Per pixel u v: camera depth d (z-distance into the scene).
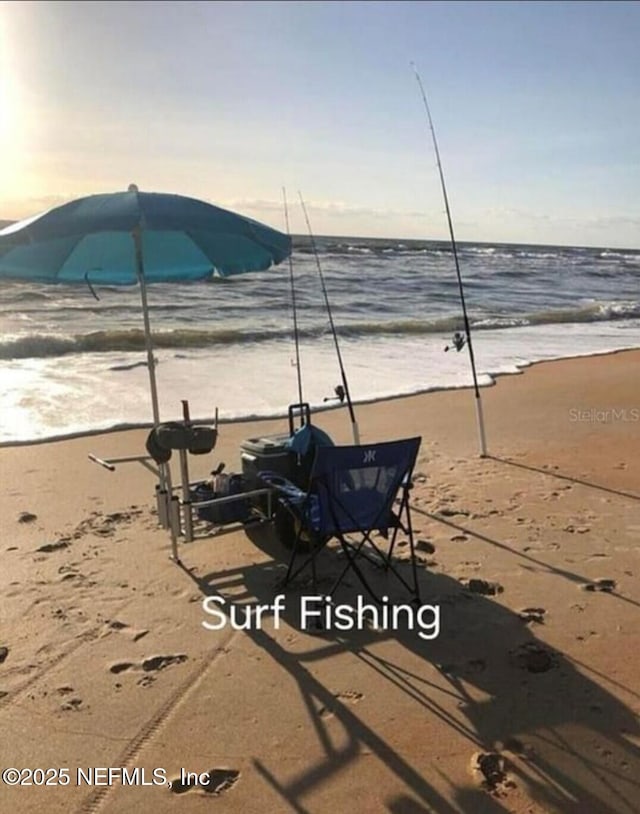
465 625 3.59
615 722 2.83
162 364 11.34
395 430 7.68
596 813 2.38
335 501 3.77
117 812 2.41
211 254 4.12
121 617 3.68
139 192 3.79
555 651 3.34
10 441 6.95
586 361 12.99
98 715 2.89
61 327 14.38
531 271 37.81
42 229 3.50
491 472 6.12
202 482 4.82
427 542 4.61
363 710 2.92
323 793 2.48
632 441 7.21
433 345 14.36
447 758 2.64
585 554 4.42
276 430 7.74
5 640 3.45
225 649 3.38
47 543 4.63
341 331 15.59
